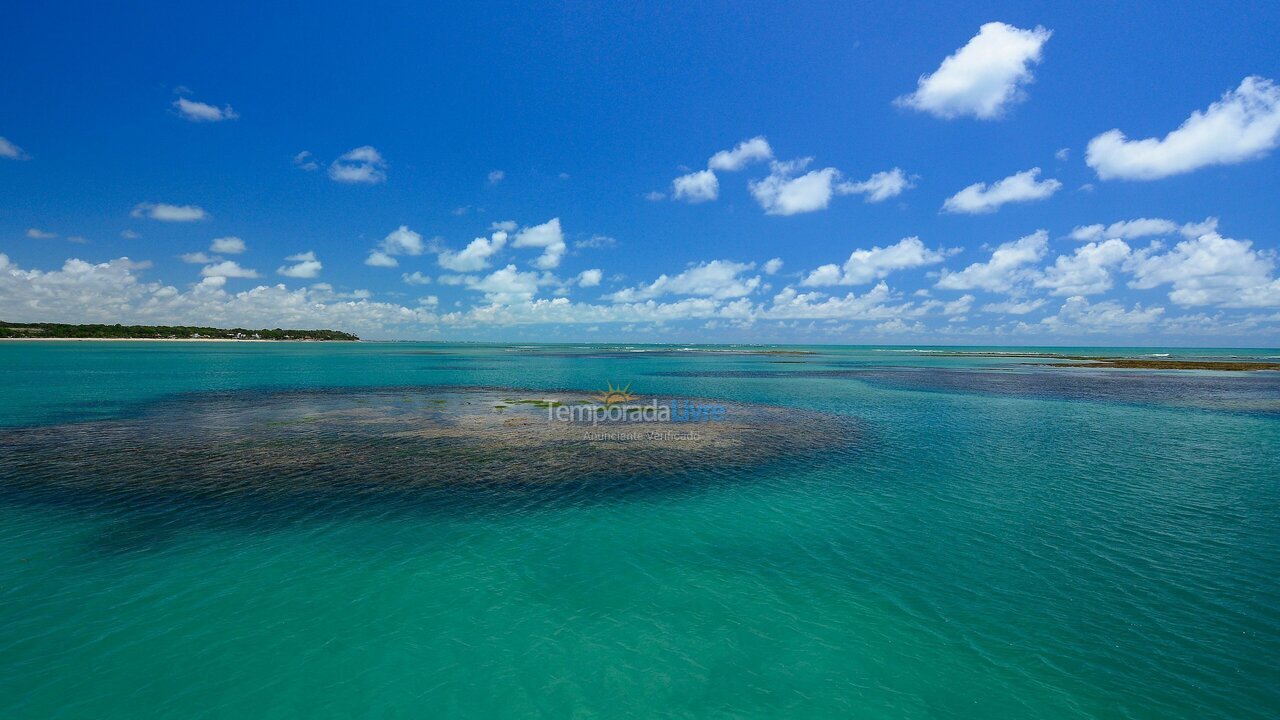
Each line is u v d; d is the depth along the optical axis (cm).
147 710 762
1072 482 1869
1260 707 779
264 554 1250
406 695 804
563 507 1598
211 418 3138
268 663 866
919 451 2350
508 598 1073
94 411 3375
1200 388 5203
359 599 1059
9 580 1104
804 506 1617
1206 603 1054
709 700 801
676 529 1435
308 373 6819
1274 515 1530
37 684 804
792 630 971
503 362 10144
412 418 3198
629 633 962
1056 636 951
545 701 796
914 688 824
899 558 1258
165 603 1028
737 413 3519
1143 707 780
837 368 8731
